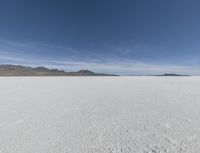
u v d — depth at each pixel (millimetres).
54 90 13477
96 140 3805
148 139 3795
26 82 23312
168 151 3197
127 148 3371
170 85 17672
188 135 3984
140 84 19516
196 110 6492
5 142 3740
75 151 3289
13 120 5363
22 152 3275
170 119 5336
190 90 12938
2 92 12211
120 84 19812
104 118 5555
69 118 5574
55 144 3623
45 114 6078
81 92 12148
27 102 8336
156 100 8680
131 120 5293
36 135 4141
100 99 9148
